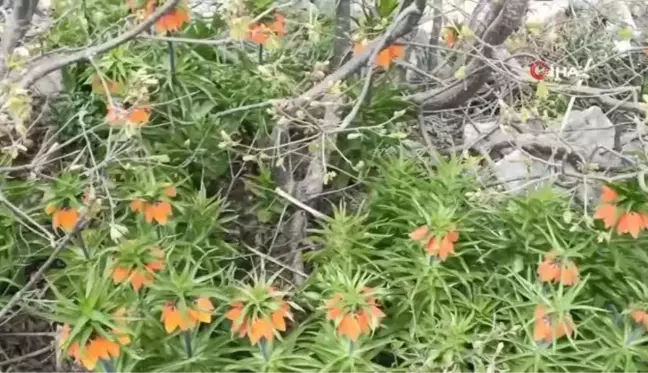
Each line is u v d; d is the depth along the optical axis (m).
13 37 2.88
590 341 2.81
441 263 3.01
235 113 3.38
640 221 2.80
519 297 2.93
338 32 3.46
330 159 3.44
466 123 3.92
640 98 3.78
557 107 3.72
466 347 2.89
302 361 2.82
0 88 2.69
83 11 3.52
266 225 3.42
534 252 3.01
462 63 3.48
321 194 3.33
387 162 3.43
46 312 3.05
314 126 3.06
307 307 3.08
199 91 3.40
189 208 3.12
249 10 3.03
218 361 2.85
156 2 2.99
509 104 3.66
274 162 3.30
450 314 2.89
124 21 3.25
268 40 3.07
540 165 3.67
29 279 3.32
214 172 3.37
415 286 2.93
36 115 3.56
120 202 3.18
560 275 2.80
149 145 3.31
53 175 3.43
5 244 3.10
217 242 3.18
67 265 3.07
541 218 3.03
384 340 2.87
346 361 2.78
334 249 3.08
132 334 2.65
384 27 3.17
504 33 3.40
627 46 4.05
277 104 2.98
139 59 3.28
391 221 3.16
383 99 3.44
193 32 3.51
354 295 2.74
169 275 2.84
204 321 2.69
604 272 2.98
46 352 3.25
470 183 3.25
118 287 2.83
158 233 3.06
